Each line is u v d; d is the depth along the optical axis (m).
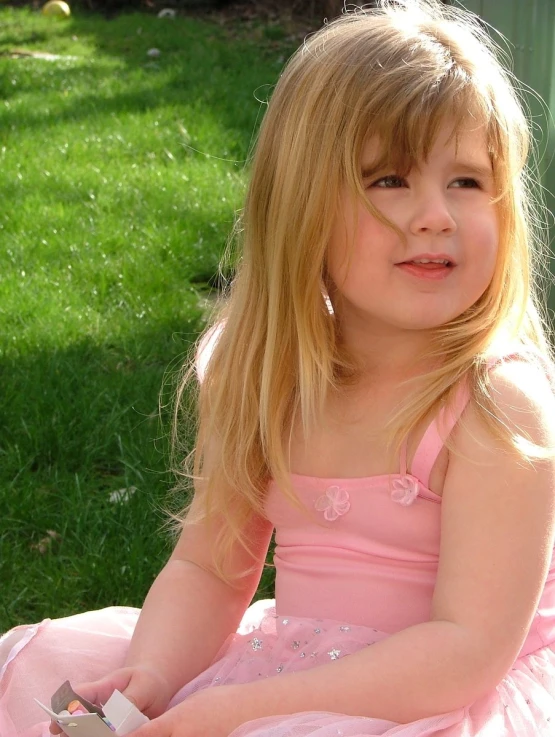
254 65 12.09
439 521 1.93
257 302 2.15
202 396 2.32
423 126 1.86
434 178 1.90
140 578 3.06
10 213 6.79
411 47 1.94
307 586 2.02
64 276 5.67
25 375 4.41
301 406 2.06
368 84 1.90
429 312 1.91
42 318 5.07
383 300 1.93
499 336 1.98
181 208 6.75
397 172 1.90
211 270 5.78
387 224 1.89
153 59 12.92
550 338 3.23
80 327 4.99
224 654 2.18
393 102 1.87
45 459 3.88
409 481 1.92
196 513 2.26
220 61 12.45
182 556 2.25
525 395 1.89
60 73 11.88
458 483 1.86
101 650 2.15
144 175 7.58
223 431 2.21
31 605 3.05
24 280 5.60
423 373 1.99
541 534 1.82
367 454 1.99
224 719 1.79
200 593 2.19
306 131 1.96
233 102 9.81
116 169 7.79
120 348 4.83
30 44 14.43
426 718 1.78
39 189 7.33
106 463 3.86
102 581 3.06
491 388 1.90
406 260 1.90
